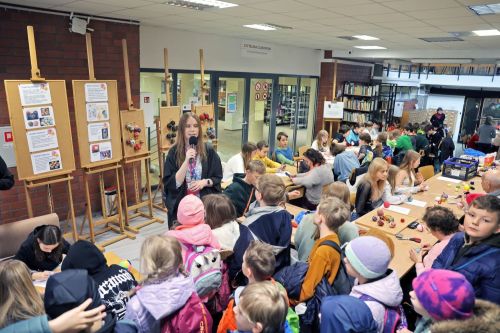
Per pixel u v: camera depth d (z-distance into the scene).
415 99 14.73
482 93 13.96
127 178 5.74
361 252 1.71
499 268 1.82
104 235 4.79
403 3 3.71
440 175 5.69
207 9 4.44
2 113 4.27
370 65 10.91
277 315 1.50
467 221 1.95
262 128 8.75
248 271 1.86
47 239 2.68
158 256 1.70
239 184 3.19
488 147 9.68
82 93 4.14
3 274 1.51
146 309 1.64
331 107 9.30
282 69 8.58
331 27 5.48
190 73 6.70
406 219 3.62
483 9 3.85
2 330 1.32
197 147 3.04
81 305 1.39
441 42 6.68
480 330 1.14
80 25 4.67
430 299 1.34
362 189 3.93
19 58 4.32
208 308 2.14
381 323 1.65
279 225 2.22
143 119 4.93
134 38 5.36
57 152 3.92
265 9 4.29
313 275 1.95
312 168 4.67
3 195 4.47
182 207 2.16
